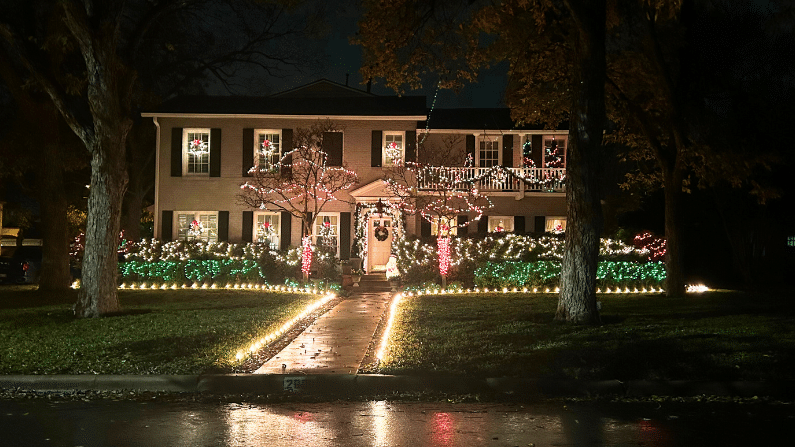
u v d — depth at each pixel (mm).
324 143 30531
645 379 9977
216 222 31016
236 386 9914
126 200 34344
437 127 31828
